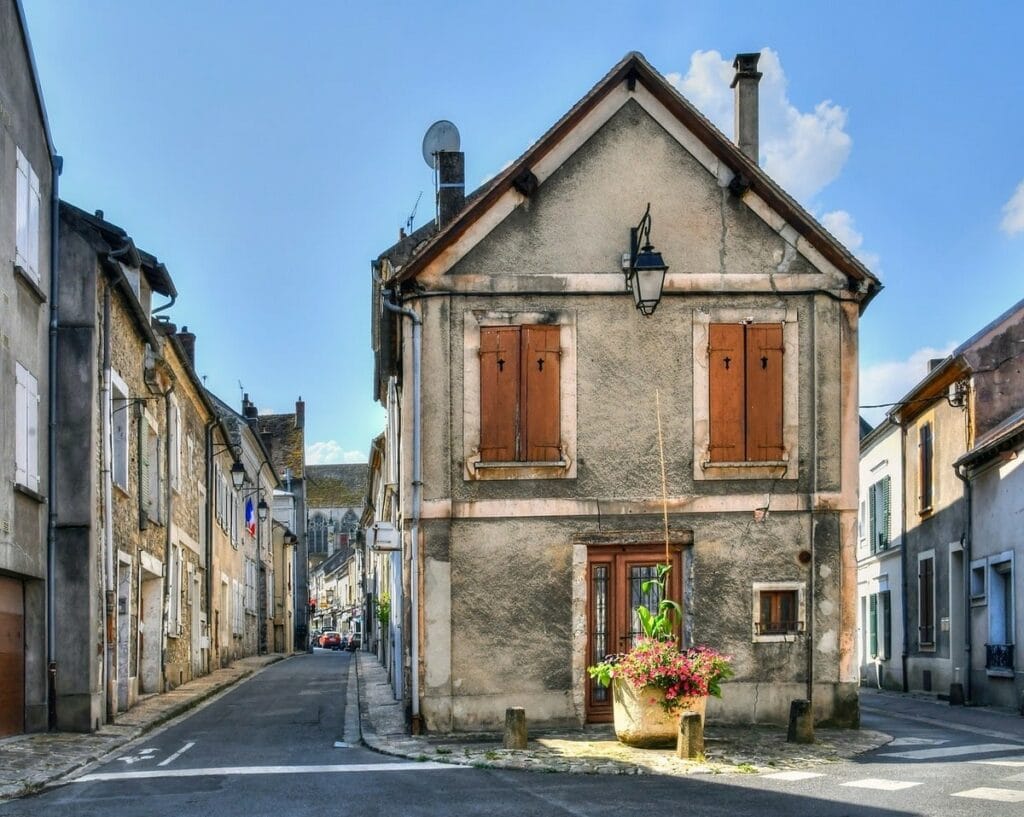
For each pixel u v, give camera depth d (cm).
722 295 1486
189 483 2592
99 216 1645
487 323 1462
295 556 6456
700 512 1459
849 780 1038
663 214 1488
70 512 1525
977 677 2317
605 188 1489
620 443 1462
